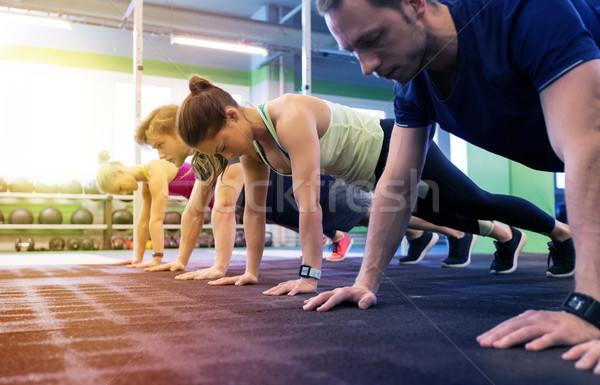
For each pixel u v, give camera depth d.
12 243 5.98
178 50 6.62
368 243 1.12
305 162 1.20
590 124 0.68
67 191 5.93
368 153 1.53
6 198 6.05
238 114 1.21
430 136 1.11
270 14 6.30
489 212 1.65
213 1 6.20
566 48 0.70
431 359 0.60
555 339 0.63
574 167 0.68
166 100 6.91
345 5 0.75
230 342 0.71
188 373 0.55
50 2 4.91
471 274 2.03
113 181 2.39
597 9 0.90
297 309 1.02
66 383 0.52
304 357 0.62
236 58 6.98
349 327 0.82
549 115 0.72
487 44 0.81
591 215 0.66
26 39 6.15
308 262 1.26
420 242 2.70
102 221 6.43
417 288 1.47
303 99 1.30
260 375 0.54
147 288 1.48
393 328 0.81
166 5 5.74
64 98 6.42
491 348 0.65
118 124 6.70
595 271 0.65
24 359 0.62
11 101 6.14
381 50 0.80
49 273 2.13
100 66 6.59
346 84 7.93
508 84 0.83
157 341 0.72
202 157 1.65
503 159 4.42
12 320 0.92
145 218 2.64
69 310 1.04
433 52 0.83
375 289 1.11
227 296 1.26
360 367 0.57
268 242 6.66
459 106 0.92
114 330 0.81
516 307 1.06
